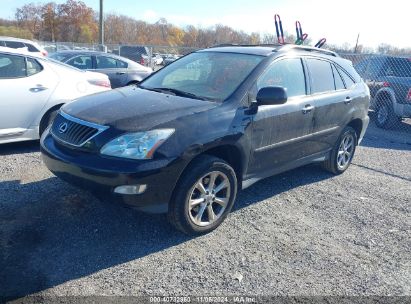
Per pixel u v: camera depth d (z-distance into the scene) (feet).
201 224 12.14
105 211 13.24
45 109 19.02
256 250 11.71
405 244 12.92
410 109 33.04
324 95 16.56
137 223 12.66
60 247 11.02
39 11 225.15
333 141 17.97
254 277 10.39
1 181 15.20
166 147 10.82
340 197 16.63
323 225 13.80
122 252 11.03
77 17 211.00
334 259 11.60
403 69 34.94
